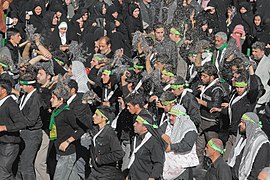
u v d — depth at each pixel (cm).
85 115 1401
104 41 1748
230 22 2247
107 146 1275
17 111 1365
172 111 1296
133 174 1265
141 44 1630
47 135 1479
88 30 2177
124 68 1564
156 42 1703
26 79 1412
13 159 1388
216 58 1736
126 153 1455
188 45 1770
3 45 2027
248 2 2269
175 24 1989
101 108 1287
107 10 2275
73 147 1406
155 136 1251
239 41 2036
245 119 1254
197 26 2041
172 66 1495
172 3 2197
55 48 2019
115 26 2214
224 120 1486
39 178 1483
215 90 1518
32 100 1415
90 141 1445
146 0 2272
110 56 1755
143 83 1481
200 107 1536
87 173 1460
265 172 1043
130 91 1484
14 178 1446
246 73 1480
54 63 1595
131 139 1428
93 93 1427
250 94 1430
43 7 2312
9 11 2312
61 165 1405
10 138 1377
